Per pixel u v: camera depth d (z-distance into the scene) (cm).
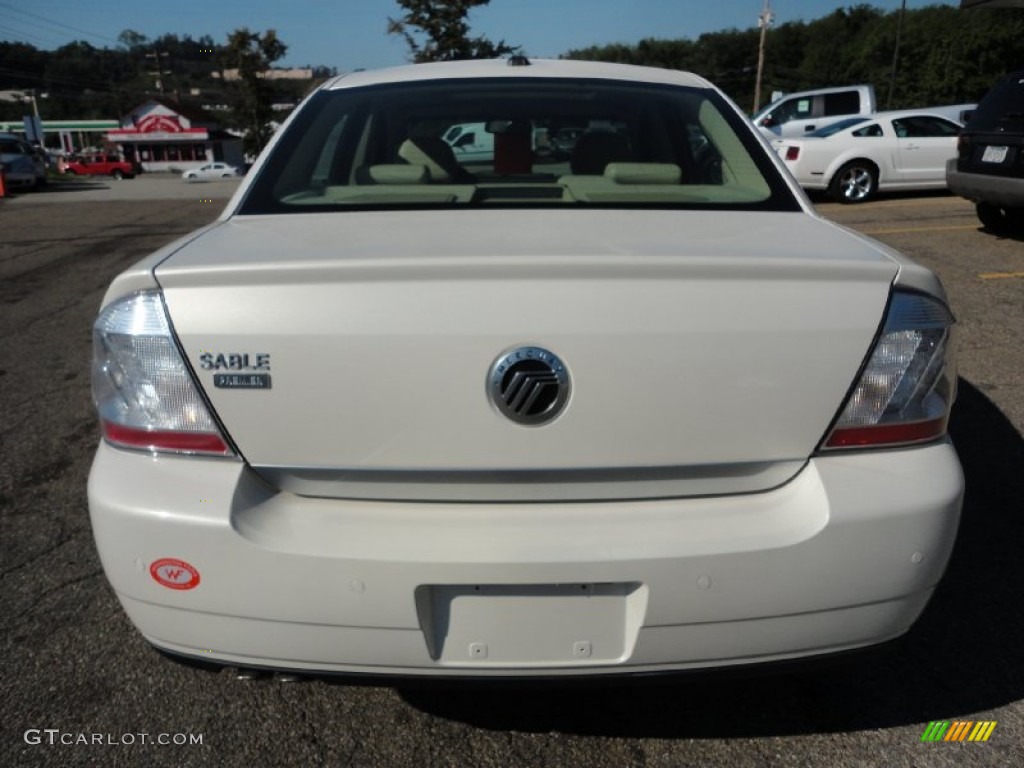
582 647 169
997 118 782
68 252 1008
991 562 277
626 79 281
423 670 169
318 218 217
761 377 163
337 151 260
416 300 161
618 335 160
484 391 161
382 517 167
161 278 166
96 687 228
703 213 219
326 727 215
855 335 166
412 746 209
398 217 214
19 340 580
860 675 230
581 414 161
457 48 2014
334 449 164
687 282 164
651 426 163
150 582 169
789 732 211
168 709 221
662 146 266
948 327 175
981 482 330
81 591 271
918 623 249
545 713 219
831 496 165
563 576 162
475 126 265
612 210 221
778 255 173
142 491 167
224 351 163
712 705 221
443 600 167
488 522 166
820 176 1159
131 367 168
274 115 4659
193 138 6888
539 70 284
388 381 161
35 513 323
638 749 207
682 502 169
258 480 169
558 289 162
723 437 164
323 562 162
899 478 168
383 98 272
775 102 1695
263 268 163
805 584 166
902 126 1175
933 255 752
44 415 430
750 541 163
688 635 167
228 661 173
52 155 6188
